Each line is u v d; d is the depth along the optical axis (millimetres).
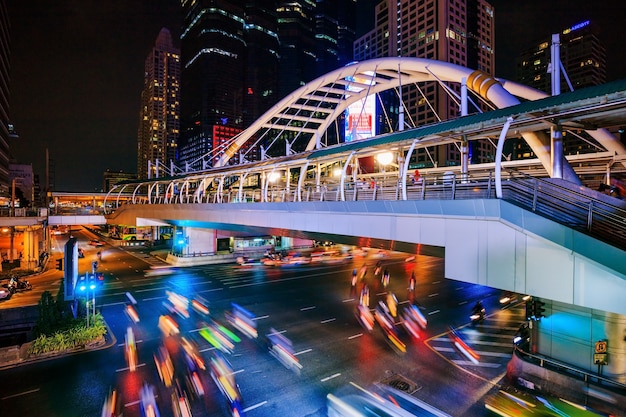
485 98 29781
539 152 18938
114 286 36344
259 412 14391
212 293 33219
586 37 148500
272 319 25641
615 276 10414
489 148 129000
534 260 12164
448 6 124312
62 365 18438
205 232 53188
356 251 61938
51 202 83062
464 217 14312
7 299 33156
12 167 117438
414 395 15750
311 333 22953
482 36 136125
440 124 18656
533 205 12719
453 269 14844
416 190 18266
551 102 13164
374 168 81125
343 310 27766
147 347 20750
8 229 54781
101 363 18656
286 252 58219
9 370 17844
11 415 14234
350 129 59094
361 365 18547
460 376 17500
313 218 23672
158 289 34938
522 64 168625
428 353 20141
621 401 13727
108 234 99438
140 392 15828
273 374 17516
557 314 16078
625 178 23609
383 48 147500
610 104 11969
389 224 18125
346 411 14492
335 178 47375
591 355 15062
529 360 16641
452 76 34656
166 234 89312
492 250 13375
